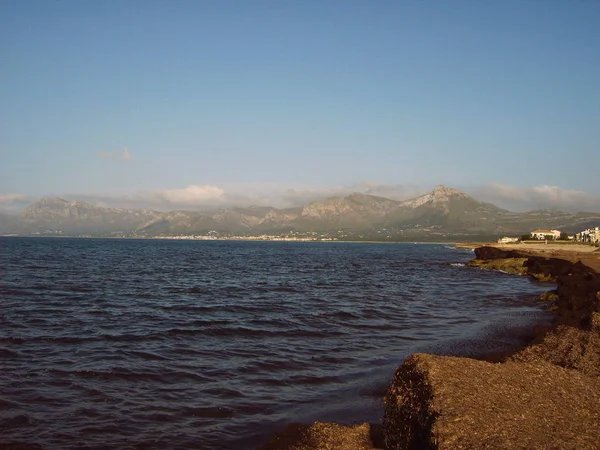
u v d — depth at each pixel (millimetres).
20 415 11305
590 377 12422
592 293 27422
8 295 32781
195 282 46438
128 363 15969
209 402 12617
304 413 12008
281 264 84750
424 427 8930
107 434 10516
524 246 144500
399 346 19281
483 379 10320
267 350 18266
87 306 28500
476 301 35250
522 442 8023
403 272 69125
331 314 27250
